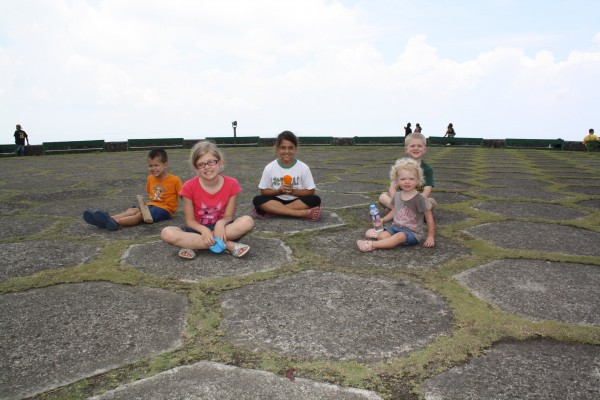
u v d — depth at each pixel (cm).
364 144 2220
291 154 440
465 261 308
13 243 362
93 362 184
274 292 254
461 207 508
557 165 1106
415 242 344
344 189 658
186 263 306
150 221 428
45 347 197
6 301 245
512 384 167
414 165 344
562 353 188
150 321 220
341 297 247
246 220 336
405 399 158
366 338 202
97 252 335
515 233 385
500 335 203
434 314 225
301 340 200
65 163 1295
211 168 335
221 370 176
